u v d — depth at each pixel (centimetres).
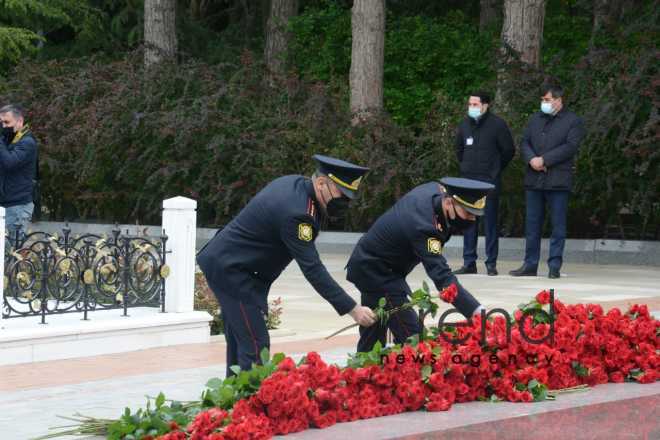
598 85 1683
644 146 1559
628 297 1209
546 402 607
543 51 2602
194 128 1869
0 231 859
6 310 893
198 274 1066
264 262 620
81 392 720
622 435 580
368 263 680
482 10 2803
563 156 1381
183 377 782
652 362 677
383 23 2091
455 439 545
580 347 655
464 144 1433
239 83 2006
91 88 2078
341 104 1962
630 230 1722
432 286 1315
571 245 1669
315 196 604
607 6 2055
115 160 2006
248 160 1848
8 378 786
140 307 973
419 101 2553
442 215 651
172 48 2423
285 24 2773
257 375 554
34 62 2262
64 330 873
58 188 2086
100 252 937
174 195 1962
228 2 3378
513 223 1750
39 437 572
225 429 505
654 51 1617
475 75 2578
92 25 2981
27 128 1095
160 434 523
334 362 816
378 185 1744
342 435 527
